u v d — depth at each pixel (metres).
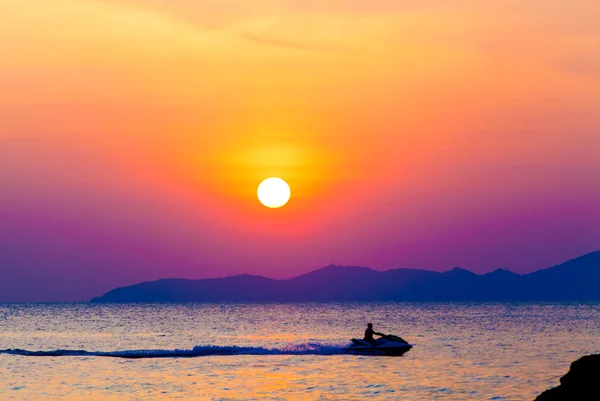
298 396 106.56
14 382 122.50
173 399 104.88
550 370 135.38
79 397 107.19
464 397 104.19
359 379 123.50
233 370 136.38
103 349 196.25
